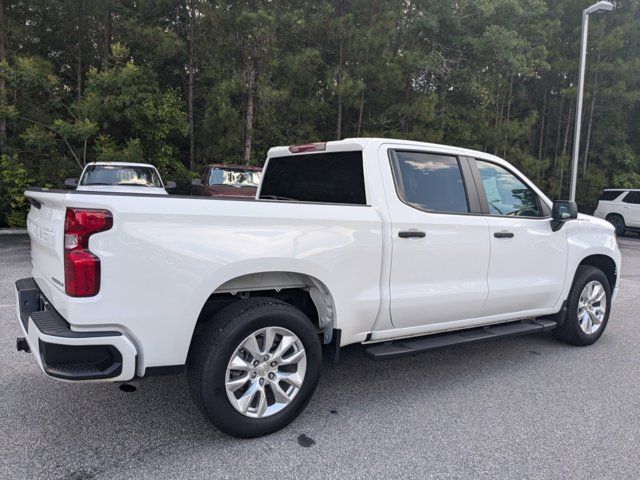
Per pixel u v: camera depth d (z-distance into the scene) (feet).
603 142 87.66
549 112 88.28
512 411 12.48
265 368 10.72
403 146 13.34
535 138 90.33
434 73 64.69
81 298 8.88
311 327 11.19
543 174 77.56
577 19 79.20
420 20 62.39
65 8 57.67
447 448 10.59
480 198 14.53
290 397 11.10
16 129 54.54
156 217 9.37
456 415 12.18
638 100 83.76
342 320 11.76
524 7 69.56
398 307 12.51
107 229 8.97
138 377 9.63
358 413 12.18
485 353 17.10
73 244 8.87
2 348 15.67
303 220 11.03
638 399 13.35
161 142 55.16
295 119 59.88
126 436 10.72
